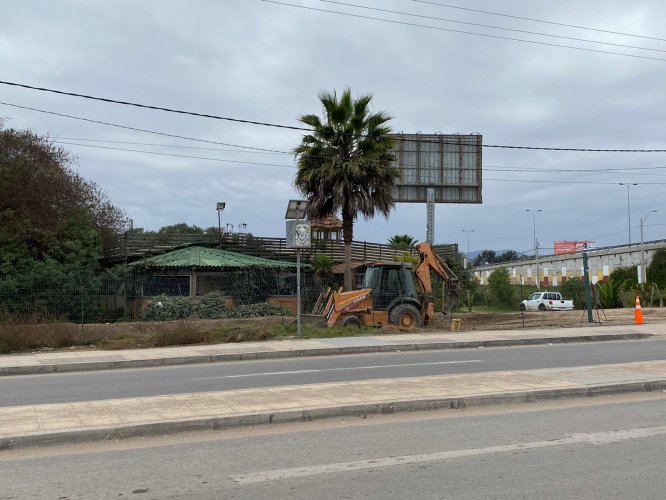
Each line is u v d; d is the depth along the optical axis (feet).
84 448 24.88
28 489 19.90
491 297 158.71
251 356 56.18
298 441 25.50
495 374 39.58
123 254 102.94
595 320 91.91
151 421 27.20
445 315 98.53
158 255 103.14
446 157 149.59
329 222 124.06
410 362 49.93
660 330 74.43
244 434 26.78
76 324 68.59
